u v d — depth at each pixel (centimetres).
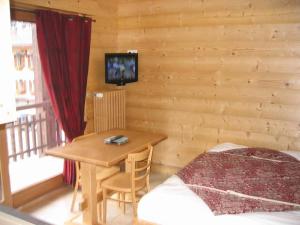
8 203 300
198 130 398
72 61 348
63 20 332
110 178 300
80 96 365
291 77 336
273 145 357
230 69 367
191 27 384
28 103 404
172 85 408
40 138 435
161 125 425
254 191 229
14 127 413
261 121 359
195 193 229
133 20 425
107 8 413
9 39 112
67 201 337
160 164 430
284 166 278
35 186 338
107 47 425
